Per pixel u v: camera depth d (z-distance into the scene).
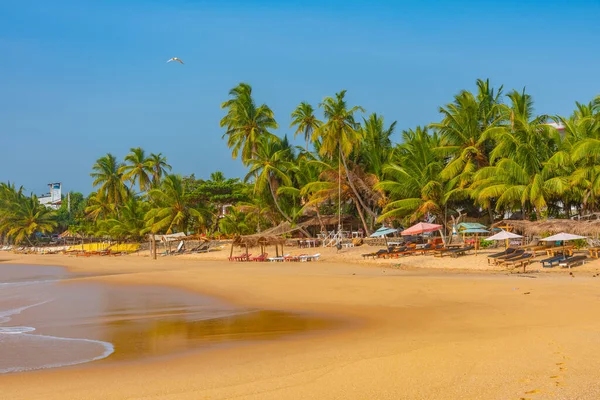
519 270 28.02
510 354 9.71
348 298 20.69
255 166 54.97
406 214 45.03
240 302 21.59
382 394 7.86
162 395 8.59
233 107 60.34
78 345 13.96
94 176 87.44
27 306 22.34
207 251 62.59
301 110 58.09
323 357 10.91
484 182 37.00
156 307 21.16
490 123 43.56
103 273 44.28
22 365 11.76
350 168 51.69
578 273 25.06
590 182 33.50
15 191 110.38
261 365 10.56
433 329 13.73
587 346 9.98
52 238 122.62
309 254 47.56
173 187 67.88
